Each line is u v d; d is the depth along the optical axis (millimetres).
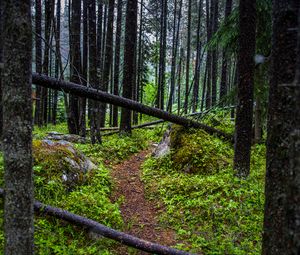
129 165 11180
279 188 3793
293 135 3178
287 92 3705
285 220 3420
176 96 36594
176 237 6477
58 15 20625
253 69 8195
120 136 14828
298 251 3168
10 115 3844
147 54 25750
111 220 6750
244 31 8039
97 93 9727
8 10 3715
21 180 3951
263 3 9453
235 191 7684
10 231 4031
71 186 7520
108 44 16438
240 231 6348
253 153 10531
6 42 3766
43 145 8000
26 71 3846
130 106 10281
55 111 25094
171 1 31375
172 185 8570
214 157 9570
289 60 3688
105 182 8633
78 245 5816
